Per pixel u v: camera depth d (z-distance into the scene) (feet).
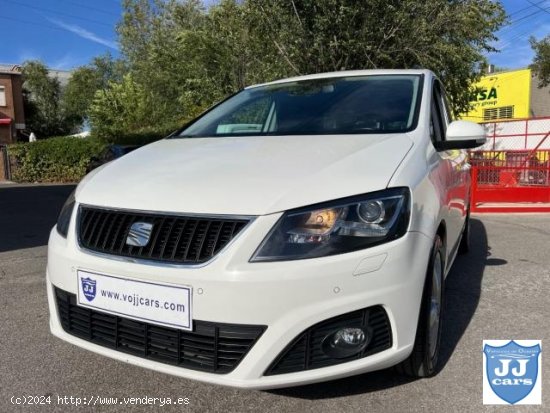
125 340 8.08
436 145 10.68
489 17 42.16
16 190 56.39
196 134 12.07
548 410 8.45
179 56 78.02
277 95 12.73
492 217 28.86
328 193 7.47
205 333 7.33
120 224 8.09
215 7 59.52
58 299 8.96
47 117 168.14
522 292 14.49
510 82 80.89
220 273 7.15
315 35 37.29
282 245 7.16
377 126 10.46
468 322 12.21
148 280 7.59
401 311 7.57
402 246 7.50
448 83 41.16
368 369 7.52
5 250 21.42
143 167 9.32
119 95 83.76
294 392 9.04
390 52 36.91
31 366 10.33
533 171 34.76
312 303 7.12
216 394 9.12
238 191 7.63
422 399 8.73
